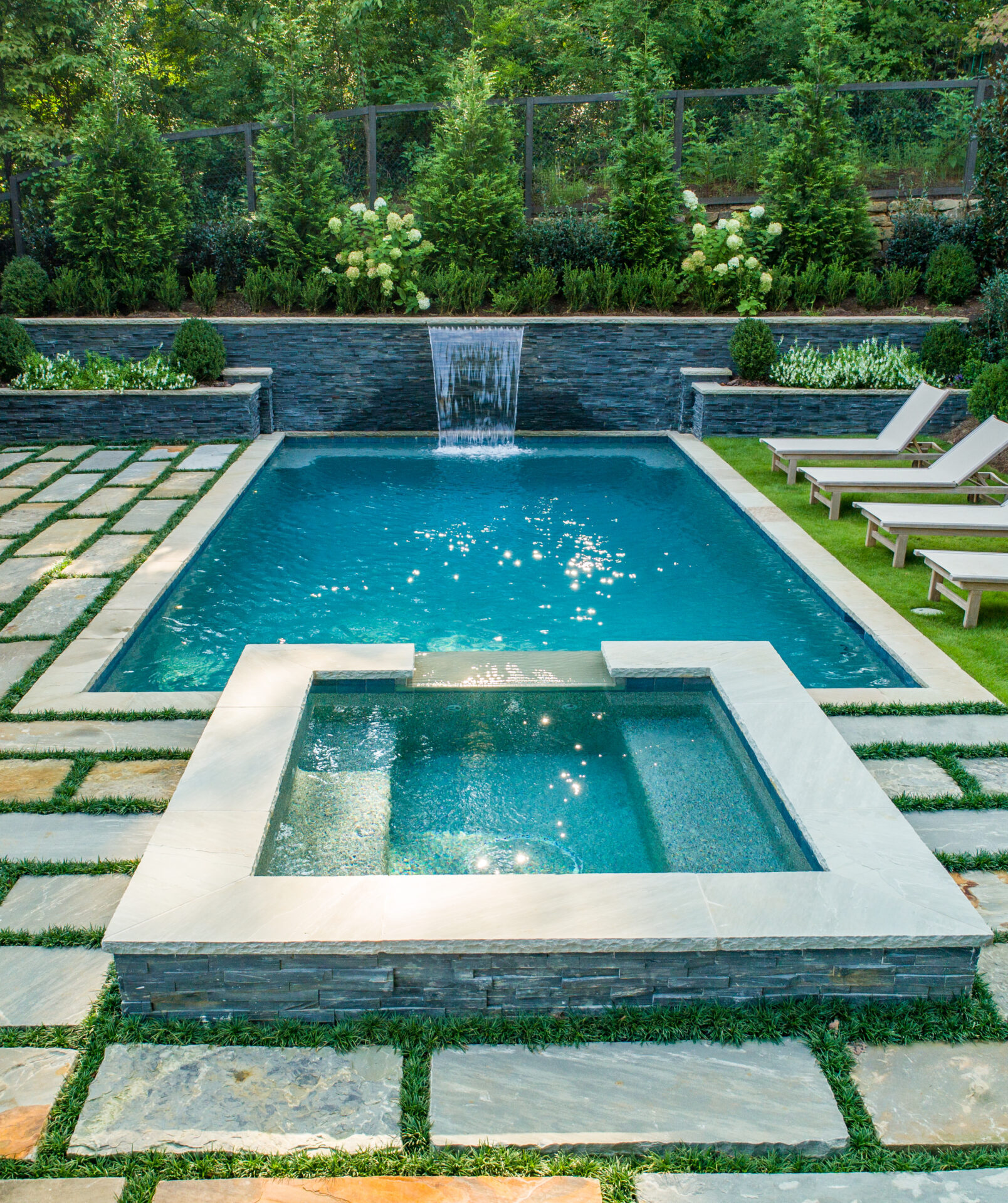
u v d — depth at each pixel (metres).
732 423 11.20
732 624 6.25
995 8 16.67
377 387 11.98
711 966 2.83
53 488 8.98
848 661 5.66
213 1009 2.84
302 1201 2.27
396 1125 2.49
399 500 9.18
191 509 8.32
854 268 12.52
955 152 12.80
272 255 12.89
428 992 2.83
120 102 12.62
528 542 7.96
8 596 6.30
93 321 11.83
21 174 13.81
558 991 2.84
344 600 6.70
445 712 4.67
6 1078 2.62
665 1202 2.28
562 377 11.96
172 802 3.47
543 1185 2.32
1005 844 3.63
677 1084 2.61
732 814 3.79
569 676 4.97
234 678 4.59
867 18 17.47
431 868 3.42
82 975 3.00
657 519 8.55
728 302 12.22
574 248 12.63
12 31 17.27
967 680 5.07
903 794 3.97
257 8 18.97
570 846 3.57
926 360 11.16
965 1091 2.60
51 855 3.56
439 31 19.47
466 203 12.48
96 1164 2.38
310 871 3.37
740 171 13.32
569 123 13.28
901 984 2.88
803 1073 2.65
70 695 4.92
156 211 12.40
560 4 19.16
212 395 10.91
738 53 17.61
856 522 7.97
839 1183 2.33
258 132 13.32
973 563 5.86
